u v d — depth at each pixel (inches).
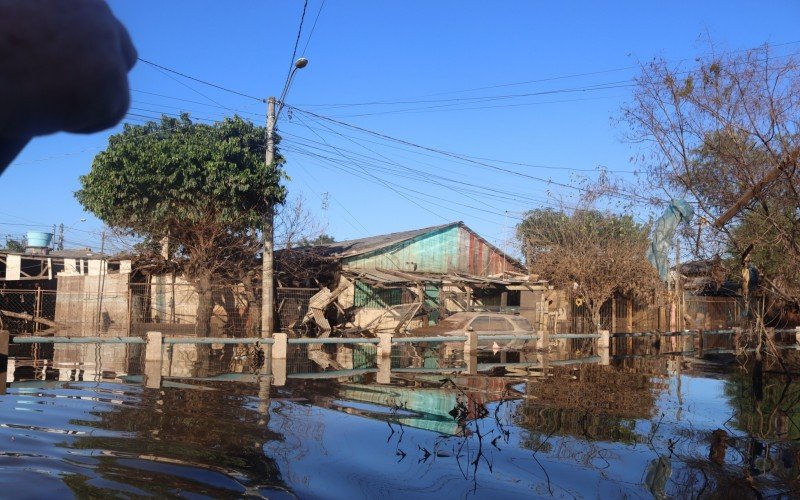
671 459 264.1
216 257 903.1
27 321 1006.4
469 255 1309.1
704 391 455.8
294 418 325.7
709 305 1136.2
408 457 257.0
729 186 513.0
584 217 1059.9
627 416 353.1
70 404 339.6
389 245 1190.3
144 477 214.7
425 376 518.0
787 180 466.0
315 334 998.4
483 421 331.6
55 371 481.1
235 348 706.2
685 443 291.1
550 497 213.9
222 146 837.8
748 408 385.4
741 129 484.7
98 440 262.2
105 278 957.8
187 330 944.9
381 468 240.2
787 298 602.2
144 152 813.2
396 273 1086.4
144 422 301.4
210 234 887.7
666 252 450.3
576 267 1031.0
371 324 1053.2
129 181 810.8
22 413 311.3
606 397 417.4
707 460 263.3
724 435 309.4
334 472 233.3
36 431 272.7
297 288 1024.2
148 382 434.0
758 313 646.5
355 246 1230.3
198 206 837.2
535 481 230.4
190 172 814.5
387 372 542.9
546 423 329.7
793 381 518.6
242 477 221.9
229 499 198.1
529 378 514.0
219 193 818.2
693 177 527.8
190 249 898.7
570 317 1122.0
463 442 284.0
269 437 282.5
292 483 218.4
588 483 229.6
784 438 304.0
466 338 698.2
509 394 425.1
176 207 841.5
